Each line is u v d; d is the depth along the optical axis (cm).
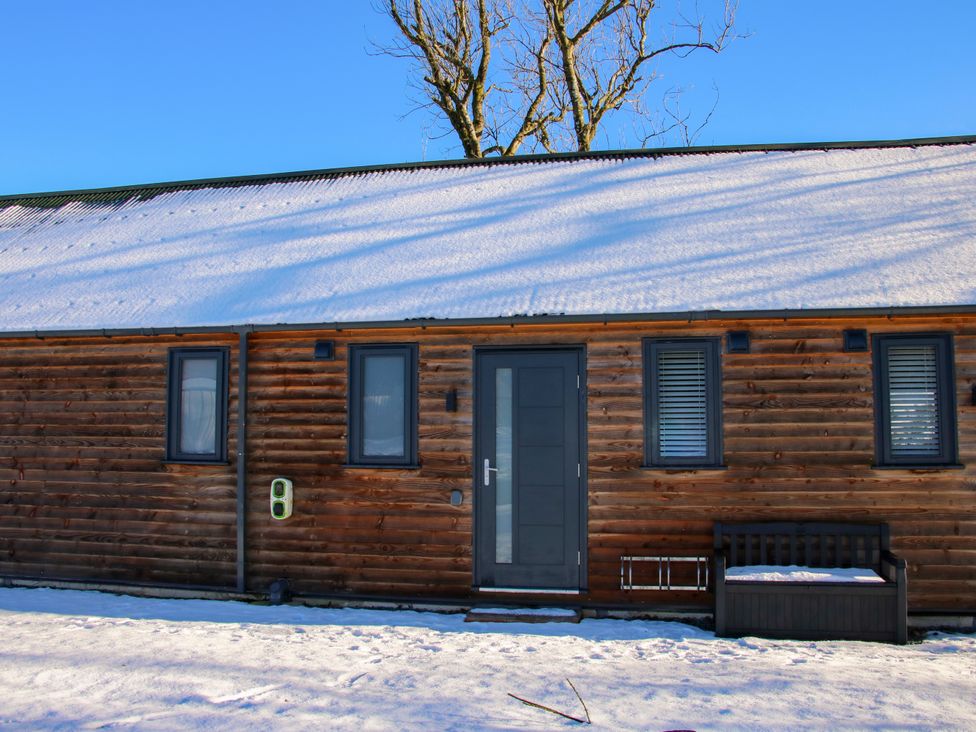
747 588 747
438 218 1073
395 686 616
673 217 990
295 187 1262
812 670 647
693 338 830
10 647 723
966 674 639
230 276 1001
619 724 535
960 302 774
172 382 938
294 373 903
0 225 1280
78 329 936
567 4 2169
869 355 809
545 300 850
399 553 871
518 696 593
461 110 2255
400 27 2194
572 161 1211
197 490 925
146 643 735
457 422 866
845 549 805
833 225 931
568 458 846
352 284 937
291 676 640
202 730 527
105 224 1227
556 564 842
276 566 898
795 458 813
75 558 955
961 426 793
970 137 1120
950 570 789
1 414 984
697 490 823
